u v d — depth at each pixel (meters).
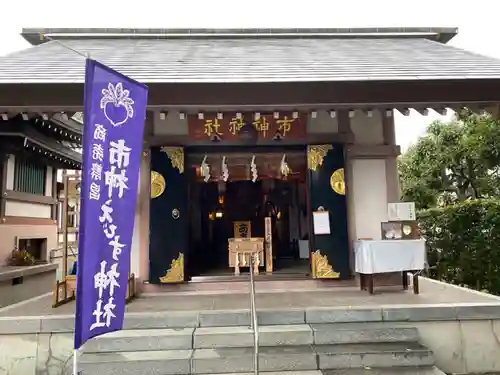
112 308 3.13
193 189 10.51
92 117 3.01
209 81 5.17
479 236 9.38
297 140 7.15
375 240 6.41
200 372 4.32
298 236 10.63
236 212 10.91
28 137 9.18
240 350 4.58
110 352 4.62
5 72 5.54
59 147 10.93
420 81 5.29
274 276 7.23
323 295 6.38
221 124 7.03
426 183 14.66
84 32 8.94
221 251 10.65
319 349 4.57
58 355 4.88
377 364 4.43
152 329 5.00
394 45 8.41
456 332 5.16
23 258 10.24
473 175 13.77
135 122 3.37
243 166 7.54
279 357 4.37
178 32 9.09
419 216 10.71
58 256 12.89
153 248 6.89
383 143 7.41
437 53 7.32
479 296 6.09
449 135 13.72
